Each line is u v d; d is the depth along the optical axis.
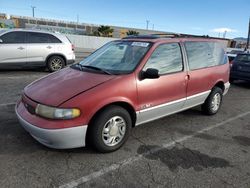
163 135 4.39
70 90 3.38
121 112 3.59
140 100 3.83
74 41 37.66
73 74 3.92
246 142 4.34
